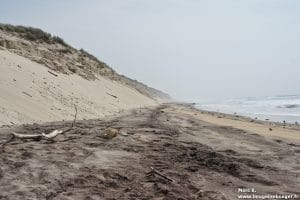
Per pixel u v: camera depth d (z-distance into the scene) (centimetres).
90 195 724
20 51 3359
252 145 1444
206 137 1606
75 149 1138
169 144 1325
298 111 4303
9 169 874
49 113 1969
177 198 726
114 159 1028
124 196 727
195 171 958
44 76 2630
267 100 8406
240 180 897
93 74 4150
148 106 4641
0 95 1831
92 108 2539
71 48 4969
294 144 1514
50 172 855
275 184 870
